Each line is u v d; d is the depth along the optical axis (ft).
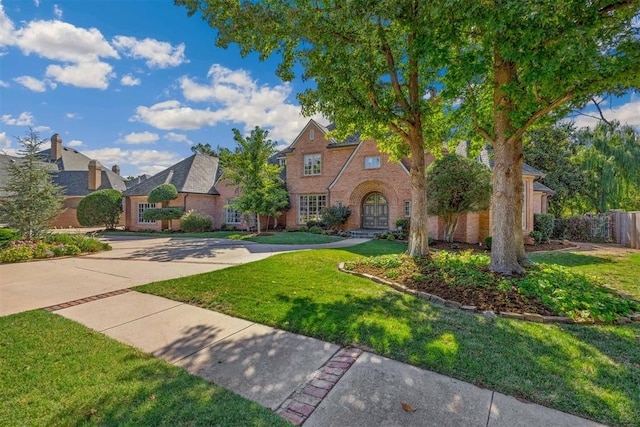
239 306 17.58
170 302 18.80
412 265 25.90
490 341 13.03
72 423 8.19
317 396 9.52
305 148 75.82
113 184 112.78
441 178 43.65
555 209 85.10
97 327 14.96
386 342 12.88
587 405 8.96
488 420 8.39
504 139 23.59
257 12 24.68
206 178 85.87
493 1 17.58
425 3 19.62
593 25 16.46
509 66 23.38
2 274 26.81
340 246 44.06
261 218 76.84
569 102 23.54
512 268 22.86
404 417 8.54
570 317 15.89
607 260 35.50
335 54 25.68
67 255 37.32
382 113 26.68
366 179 65.41
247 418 8.43
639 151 66.44
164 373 10.71
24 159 42.16
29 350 12.34
